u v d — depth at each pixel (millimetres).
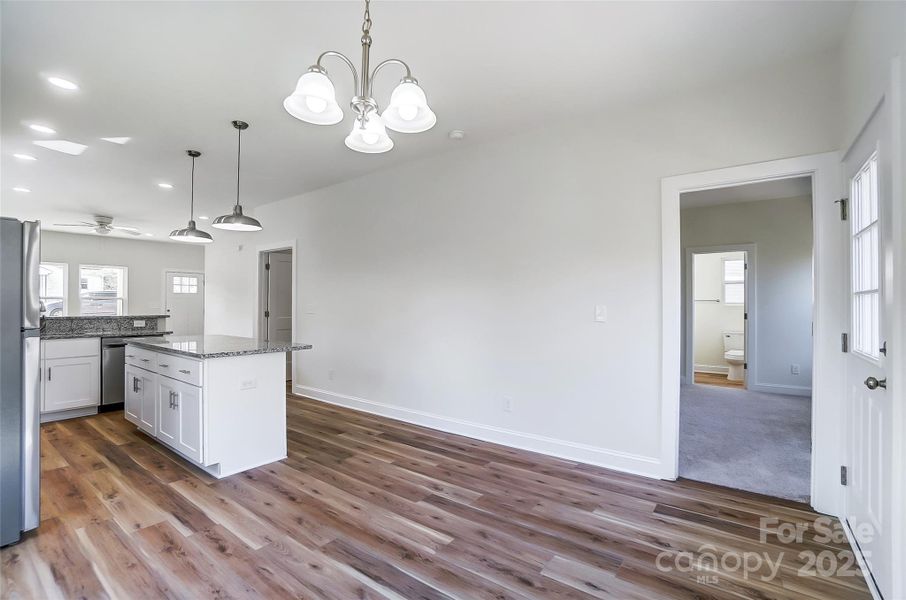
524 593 1728
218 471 2857
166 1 1939
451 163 3852
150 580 1796
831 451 2320
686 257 6082
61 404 4289
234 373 2957
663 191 2818
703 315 7250
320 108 1646
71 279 8000
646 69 2514
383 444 3527
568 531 2189
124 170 4336
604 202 3041
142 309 8883
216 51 2342
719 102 2658
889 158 1543
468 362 3729
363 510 2410
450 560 1946
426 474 2912
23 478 2115
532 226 3363
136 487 2701
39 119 3154
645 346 2879
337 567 1891
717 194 5254
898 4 1444
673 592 1731
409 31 2172
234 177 4594
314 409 4652
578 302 3141
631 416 2930
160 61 2434
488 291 3604
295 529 2205
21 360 2123
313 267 5176
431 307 3990
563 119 3182
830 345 2311
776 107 2490
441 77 2609
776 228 5484
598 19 2082
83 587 1751
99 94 2801
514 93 2797
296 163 4168
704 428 3918
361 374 4613
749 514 2355
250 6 1983
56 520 2287
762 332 5539
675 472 2793
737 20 2092
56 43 2250
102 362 4590
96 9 1992
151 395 3477
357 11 2018
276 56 2395
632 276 2926
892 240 1495
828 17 2066
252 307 6098
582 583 1787
